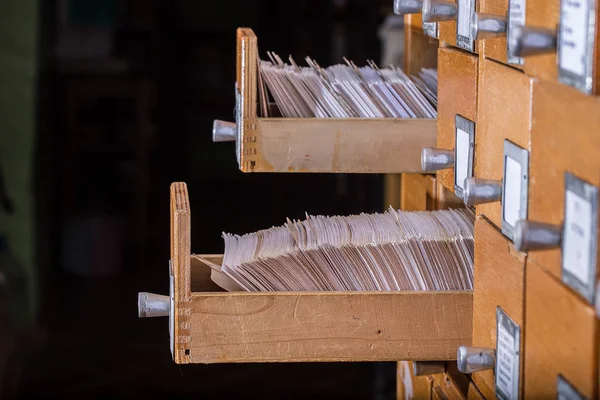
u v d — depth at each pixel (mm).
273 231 2010
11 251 5148
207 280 1991
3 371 4645
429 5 1778
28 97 5195
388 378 4445
